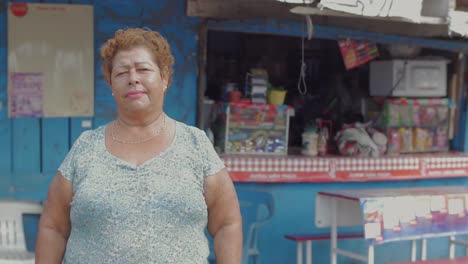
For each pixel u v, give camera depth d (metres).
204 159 2.37
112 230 2.20
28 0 4.91
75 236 2.28
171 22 5.23
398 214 4.43
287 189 5.61
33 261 4.18
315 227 5.73
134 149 2.32
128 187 2.23
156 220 2.21
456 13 4.70
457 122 6.70
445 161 6.31
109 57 2.34
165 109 5.26
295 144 6.60
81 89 5.07
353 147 5.99
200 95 5.35
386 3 4.25
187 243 2.27
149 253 2.20
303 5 4.21
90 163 2.29
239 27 5.27
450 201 4.68
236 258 2.45
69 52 5.02
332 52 7.15
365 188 5.95
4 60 4.91
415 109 6.45
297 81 7.04
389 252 6.12
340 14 4.40
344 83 6.91
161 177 2.26
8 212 4.44
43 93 5.00
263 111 5.73
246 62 6.90
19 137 4.98
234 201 2.47
